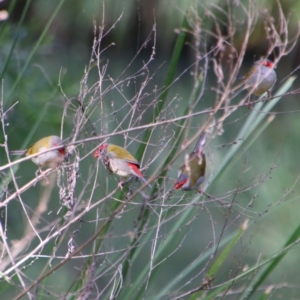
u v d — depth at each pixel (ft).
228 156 28.53
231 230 41.75
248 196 37.93
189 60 65.57
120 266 22.75
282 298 35.29
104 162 26.55
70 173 24.04
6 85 36.27
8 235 35.65
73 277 37.14
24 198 36.94
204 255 26.73
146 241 26.81
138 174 25.73
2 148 36.06
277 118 57.47
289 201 32.53
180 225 26.84
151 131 27.30
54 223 23.54
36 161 28.12
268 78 29.68
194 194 28.58
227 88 19.31
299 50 61.72
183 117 20.42
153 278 26.55
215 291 25.07
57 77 37.88
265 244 36.65
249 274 27.07
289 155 45.88
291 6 51.70
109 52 64.49
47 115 36.32
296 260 37.68
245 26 38.42
